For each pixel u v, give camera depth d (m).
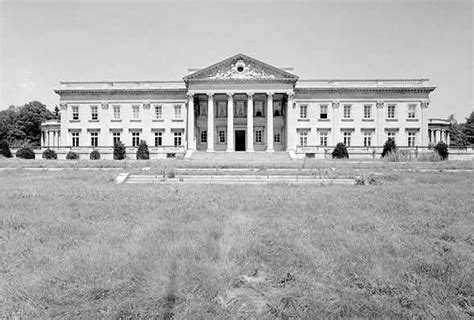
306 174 21.95
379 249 6.69
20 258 6.21
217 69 52.34
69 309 4.56
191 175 21.95
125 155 51.91
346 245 7.01
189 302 4.70
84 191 14.89
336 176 21.03
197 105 56.50
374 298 4.93
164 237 7.36
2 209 10.55
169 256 6.13
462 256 6.36
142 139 56.97
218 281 5.25
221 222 8.84
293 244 7.03
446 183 18.52
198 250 6.49
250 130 51.50
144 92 56.84
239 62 51.91
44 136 69.44
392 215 9.83
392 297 4.97
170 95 56.88
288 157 45.72
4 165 31.70
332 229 8.24
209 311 4.56
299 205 11.43
